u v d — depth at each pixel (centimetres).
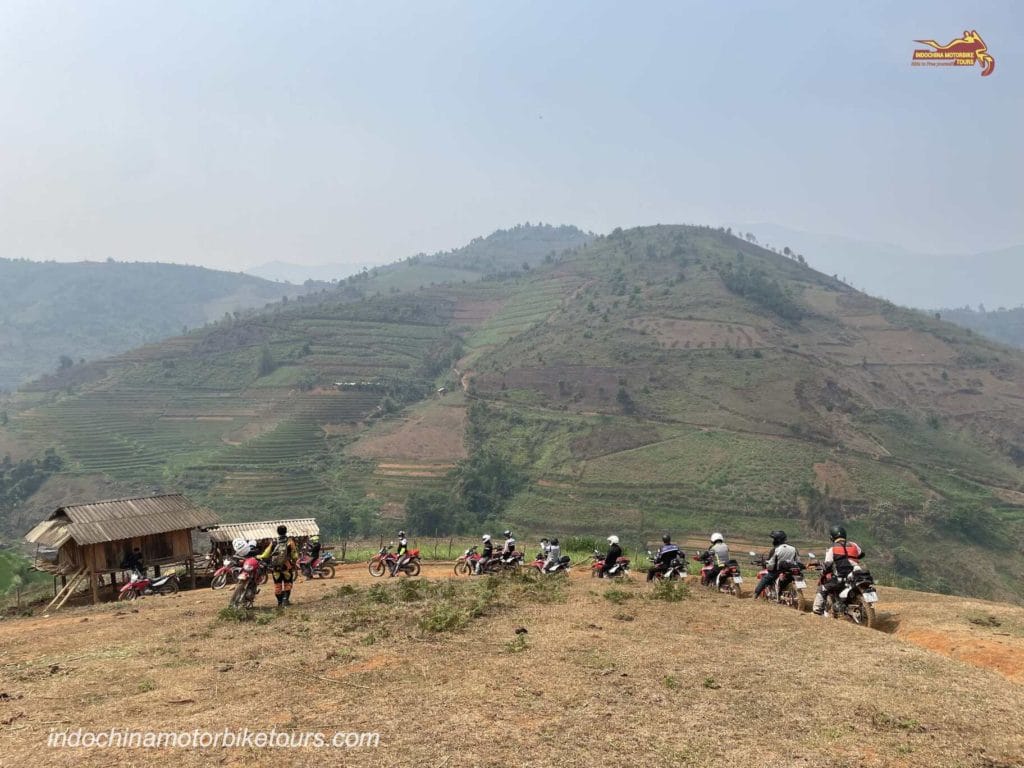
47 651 921
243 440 11469
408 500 7994
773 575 1289
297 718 591
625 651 807
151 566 2045
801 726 564
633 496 8556
